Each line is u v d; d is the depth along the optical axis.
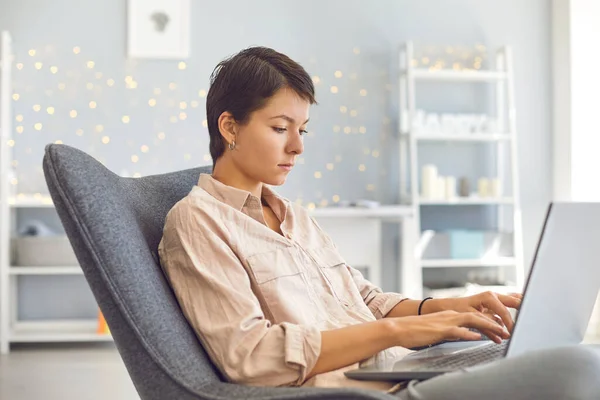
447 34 4.89
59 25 4.58
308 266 1.44
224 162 1.45
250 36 4.73
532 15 4.94
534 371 0.98
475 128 4.66
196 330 1.25
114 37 4.62
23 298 4.58
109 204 1.19
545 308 1.11
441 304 1.52
